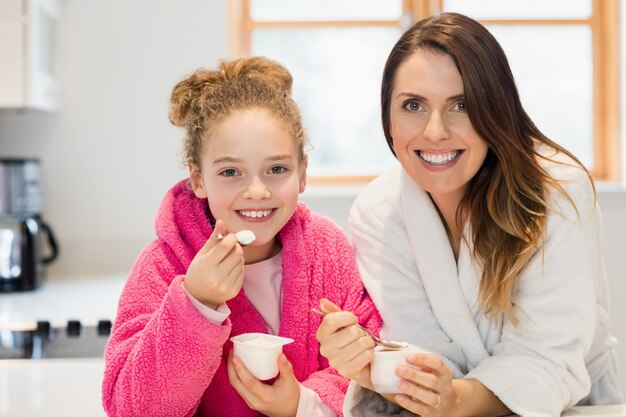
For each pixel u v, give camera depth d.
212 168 1.05
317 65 3.06
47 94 2.60
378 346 1.02
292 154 1.07
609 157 3.08
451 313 1.18
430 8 3.02
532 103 3.12
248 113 1.05
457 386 1.02
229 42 2.78
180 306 0.95
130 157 2.76
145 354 0.97
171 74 2.76
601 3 3.08
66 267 2.76
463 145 1.09
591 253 1.13
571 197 1.12
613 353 1.39
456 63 1.06
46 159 2.75
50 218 2.76
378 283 1.22
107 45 2.74
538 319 1.10
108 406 1.03
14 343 1.80
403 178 1.22
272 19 3.03
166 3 2.75
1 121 2.74
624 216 2.77
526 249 1.10
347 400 1.02
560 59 3.10
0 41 2.42
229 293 0.96
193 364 0.96
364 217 1.27
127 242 2.77
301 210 1.22
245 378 0.98
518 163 1.11
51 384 1.39
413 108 1.10
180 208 1.15
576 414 1.06
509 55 3.09
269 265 1.18
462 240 1.18
